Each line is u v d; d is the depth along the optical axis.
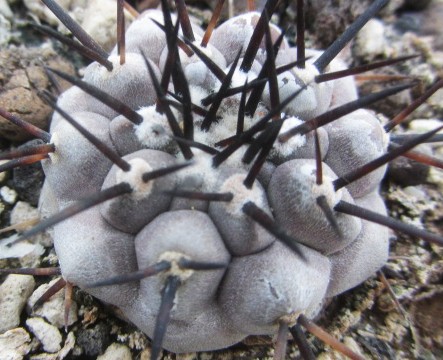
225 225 0.09
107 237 0.10
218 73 0.10
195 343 0.11
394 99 0.16
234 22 0.12
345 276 0.11
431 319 0.14
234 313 0.10
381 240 0.11
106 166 0.10
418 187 0.15
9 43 0.16
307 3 0.17
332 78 0.11
